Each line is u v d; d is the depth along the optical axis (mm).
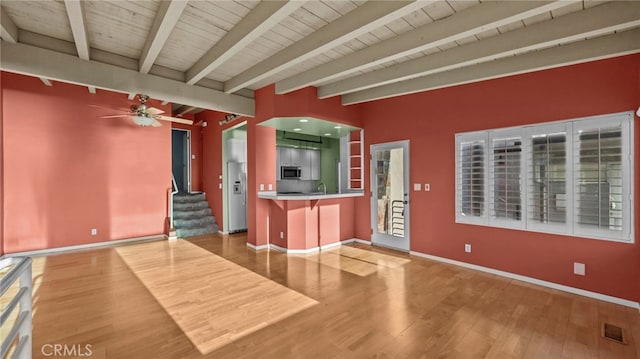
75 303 2961
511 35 2777
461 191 4105
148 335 2389
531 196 3473
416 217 4672
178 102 4199
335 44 2850
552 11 2453
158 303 2969
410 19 2674
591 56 2811
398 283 3510
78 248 5012
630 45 2633
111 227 5332
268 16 2430
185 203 7023
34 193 4633
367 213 5465
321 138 8297
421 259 4484
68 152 4922
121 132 5438
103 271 3932
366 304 2949
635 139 2828
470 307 2881
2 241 4363
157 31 2676
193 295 3166
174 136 9109
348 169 5812
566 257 3246
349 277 3713
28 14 2766
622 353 2166
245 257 4621
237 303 2973
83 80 3445
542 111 3373
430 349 2211
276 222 5129
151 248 5176
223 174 6539
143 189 5684
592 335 2395
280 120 4758
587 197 3096
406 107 4785
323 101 4719
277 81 4523
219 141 6723
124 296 3135
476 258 3977
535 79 3428
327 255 4723
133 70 3791
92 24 2891
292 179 7641
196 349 2205
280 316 2705
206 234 6441
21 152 4523
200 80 4387
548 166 3332
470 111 3998
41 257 4562
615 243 2947
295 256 4676
